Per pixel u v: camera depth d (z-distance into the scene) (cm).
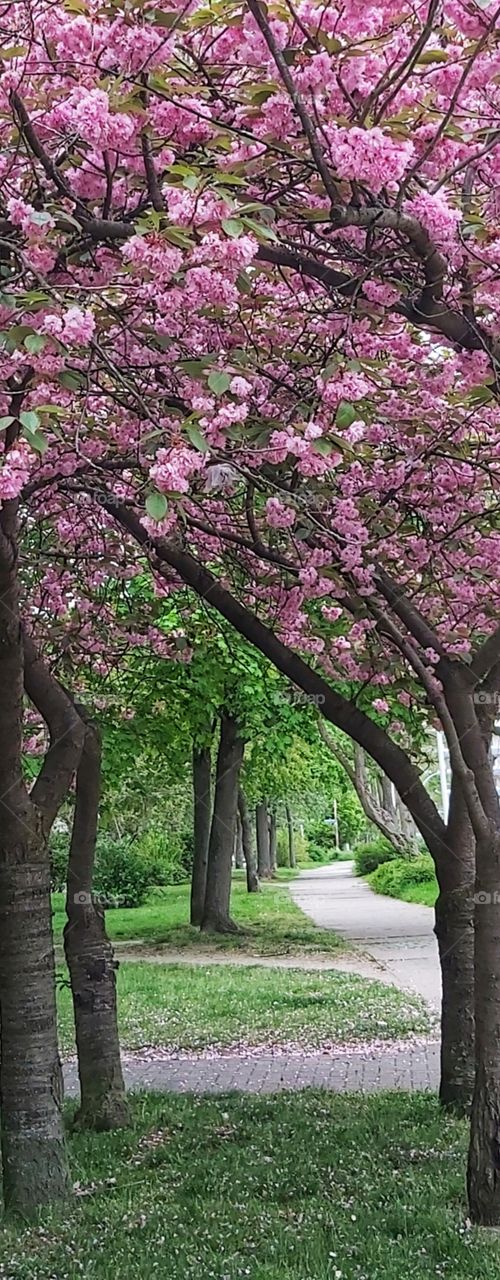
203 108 384
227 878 2038
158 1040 1012
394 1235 448
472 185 422
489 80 383
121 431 530
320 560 582
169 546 612
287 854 6188
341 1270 403
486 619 658
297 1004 1202
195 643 1037
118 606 891
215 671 1479
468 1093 671
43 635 782
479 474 616
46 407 337
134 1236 454
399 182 383
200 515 652
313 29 368
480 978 477
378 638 651
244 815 3388
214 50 389
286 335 522
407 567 659
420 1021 1078
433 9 344
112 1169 557
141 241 336
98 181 395
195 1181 526
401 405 554
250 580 725
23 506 645
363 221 369
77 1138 623
